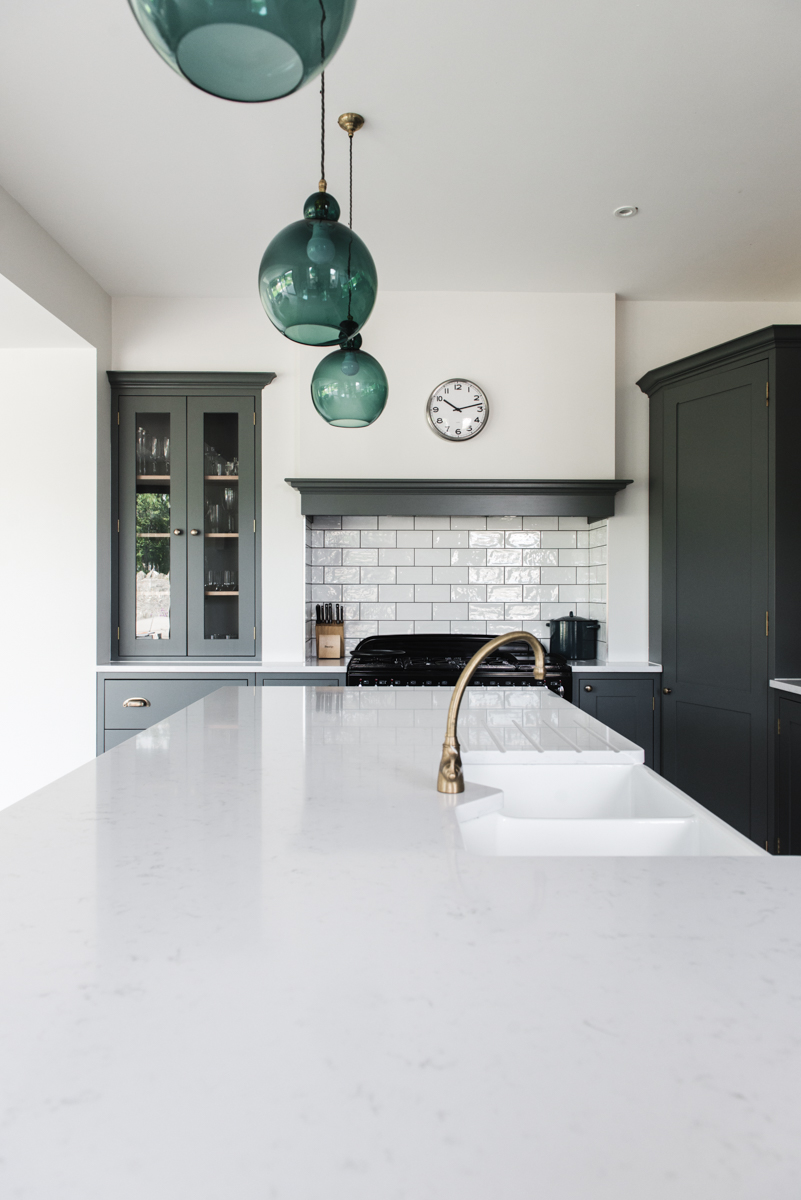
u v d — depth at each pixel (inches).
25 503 142.6
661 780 64.0
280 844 41.8
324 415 74.4
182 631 151.0
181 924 31.5
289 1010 24.9
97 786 54.4
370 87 88.4
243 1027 23.9
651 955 28.7
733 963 28.1
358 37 80.4
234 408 150.5
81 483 142.6
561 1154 18.4
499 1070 21.7
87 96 90.2
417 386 149.7
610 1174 17.8
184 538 150.6
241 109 92.7
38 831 44.2
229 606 151.6
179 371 148.6
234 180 108.7
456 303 150.0
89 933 30.7
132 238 126.0
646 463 156.4
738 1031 23.6
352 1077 21.4
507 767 67.7
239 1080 21.3
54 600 142.4
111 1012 24.8
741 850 46.8
